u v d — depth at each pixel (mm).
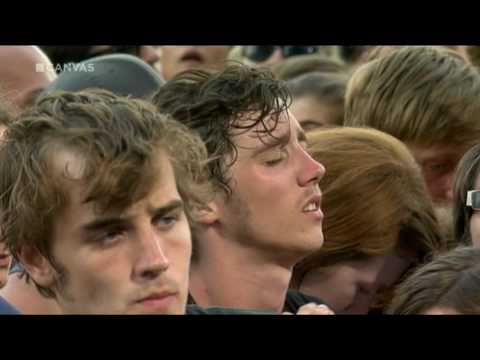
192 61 19359
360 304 11414
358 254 11211
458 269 9555
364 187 11242
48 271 7273
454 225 12055
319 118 16484
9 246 7551
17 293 8484
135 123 7477
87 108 7469
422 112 13633
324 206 11211
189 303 9602
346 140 11695
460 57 14438
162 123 7711
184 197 8227
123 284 7035
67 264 7148
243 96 9547
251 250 9602
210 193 9195
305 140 10148
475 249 9867
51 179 7141
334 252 11156
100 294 7094
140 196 7105
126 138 7266
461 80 13805
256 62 20344
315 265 11219
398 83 13883
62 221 7137
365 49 19875
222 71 9820
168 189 7312
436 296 9406
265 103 9531
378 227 11188
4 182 7590
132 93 12805
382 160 11445
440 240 11820
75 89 12820
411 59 13977
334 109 16547
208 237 9578
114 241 7086
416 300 9508
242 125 9500
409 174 11648
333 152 11453
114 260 7059
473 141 13656
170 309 7105
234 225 9531
